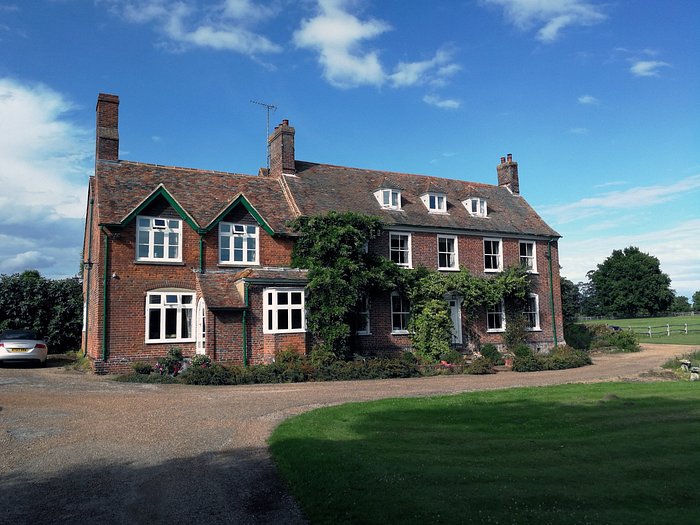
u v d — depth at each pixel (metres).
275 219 23.70
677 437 10.11
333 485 6.93
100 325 19.50
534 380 18.73
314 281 20.88
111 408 12.23
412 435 10.01
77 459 8.34
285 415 11.71
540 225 31.12
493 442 9.60
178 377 17.42
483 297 26.42
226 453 8.72
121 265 20.12
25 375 18.34
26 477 7.53
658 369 21.56
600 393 15.02
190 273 21.36
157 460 8.33
